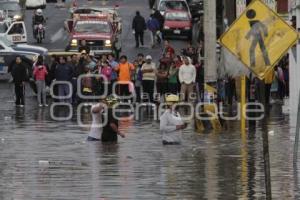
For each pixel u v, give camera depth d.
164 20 105.81
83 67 70.19
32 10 132.00
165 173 36.56
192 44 100.75
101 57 77.44
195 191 32.53
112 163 39.38
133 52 98.75
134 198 31.27
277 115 61.28
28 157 41.44
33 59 80.94
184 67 69.56
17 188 33.31
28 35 112.62
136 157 41.19
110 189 33.00
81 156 41.66
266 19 29.22
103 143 46.66
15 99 69.44
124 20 121.00
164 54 74.00
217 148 44.22
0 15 102.12
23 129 53.50
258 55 29.25
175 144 45.78
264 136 28.47
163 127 45.69
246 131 51.97
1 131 52.38
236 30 29.30
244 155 41.59
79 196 31.66
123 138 48.72
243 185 33.66
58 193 32.25
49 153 42.78
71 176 35.97
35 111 64.75
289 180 34.72
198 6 113.38
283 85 71.88
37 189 33.09
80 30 90.75
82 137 49.38
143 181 34.69
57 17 126.50
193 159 40.47
